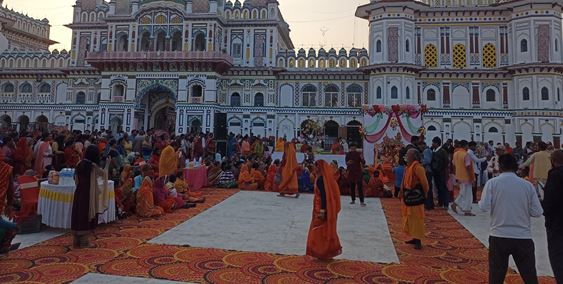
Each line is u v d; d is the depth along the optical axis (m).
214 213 9.43
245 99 31.77
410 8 28.84
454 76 29.12
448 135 28.92
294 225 8.24
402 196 6.93
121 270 5.26
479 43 28.84
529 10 27.22
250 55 31.95
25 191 7.50
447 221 9.10
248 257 5.97
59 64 34.81
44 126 31.91
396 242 7.07
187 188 11.69
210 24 30.94
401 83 28.27
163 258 5.83
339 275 5.27
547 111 26.58
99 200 6.60
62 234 7.14
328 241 5.75
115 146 13.48
